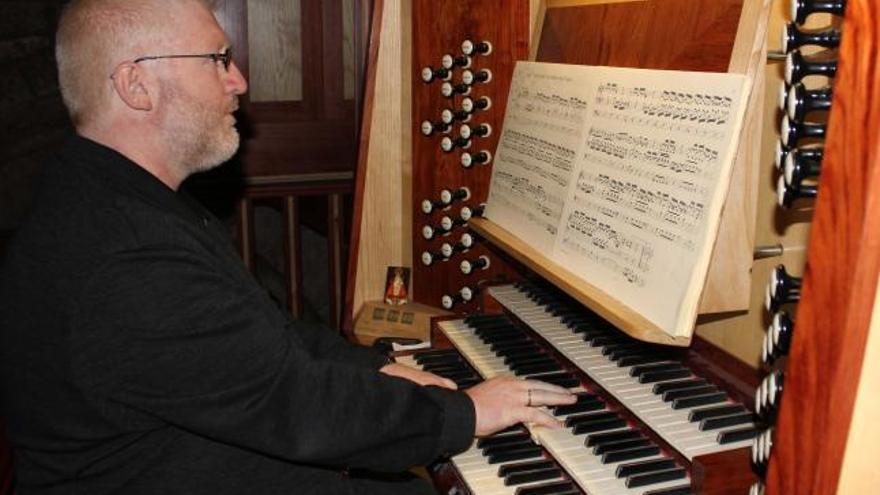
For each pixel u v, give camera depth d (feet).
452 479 4.81
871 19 2.35
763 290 4.56
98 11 4.28
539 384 4.65
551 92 5.53
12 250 4.09
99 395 3.83
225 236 5.07
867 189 2.39
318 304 11.62
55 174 4.18
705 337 5.10
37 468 4.13
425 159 7.33
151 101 4.36
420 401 4.28
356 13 9.24
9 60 10.39
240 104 9.59
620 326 4.24
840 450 2.58
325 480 4.60
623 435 4.45
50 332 3.85
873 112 2.36
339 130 9.96
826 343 2.55
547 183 5.39
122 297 3.76
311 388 4.06
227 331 3.87
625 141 4.62
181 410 3.85
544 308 5.95
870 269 2.44
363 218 7.52
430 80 7.16
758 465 3.31
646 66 4.67
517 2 6.57
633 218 4.46
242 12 9.34
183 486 4.15
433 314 7.33
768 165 4.53
